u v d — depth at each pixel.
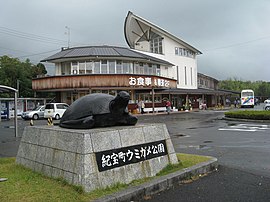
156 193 4.54
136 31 41.06
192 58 45.53
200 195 4.43
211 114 29.22
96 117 5.13
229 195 4.43
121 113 5.37
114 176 4.49
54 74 31.16
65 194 4.00
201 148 8.87
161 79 31.94
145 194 4.39
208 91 41.81
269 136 11.20
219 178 5.36
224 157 7.37
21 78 40.59
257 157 7.30
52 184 4.44
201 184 4.99
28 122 23.22
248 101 46.59
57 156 4.77
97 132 4.47
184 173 5.20
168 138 5.76
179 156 6.73
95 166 4.30
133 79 28.25
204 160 6.18
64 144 4.66
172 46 40.69
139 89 32.16
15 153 8.78
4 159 6.90
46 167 5.00
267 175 5.57
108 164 4.47
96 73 27.73
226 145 9.33
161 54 38.44
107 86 26.98
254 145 9.17
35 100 31.92
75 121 5.11
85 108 5.24
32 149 5.53
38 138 5.39
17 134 13.67
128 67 30.61
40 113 26.86
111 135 4.63
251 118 18.72
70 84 26.95
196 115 27.84
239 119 19.38
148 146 5.20
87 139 4.30
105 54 28.48
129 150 4.83
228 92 48.09
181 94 38.94
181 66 42.09
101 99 5.37
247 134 11.96
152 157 5.25
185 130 14.38
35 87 29.75
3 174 5.16
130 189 4.29
